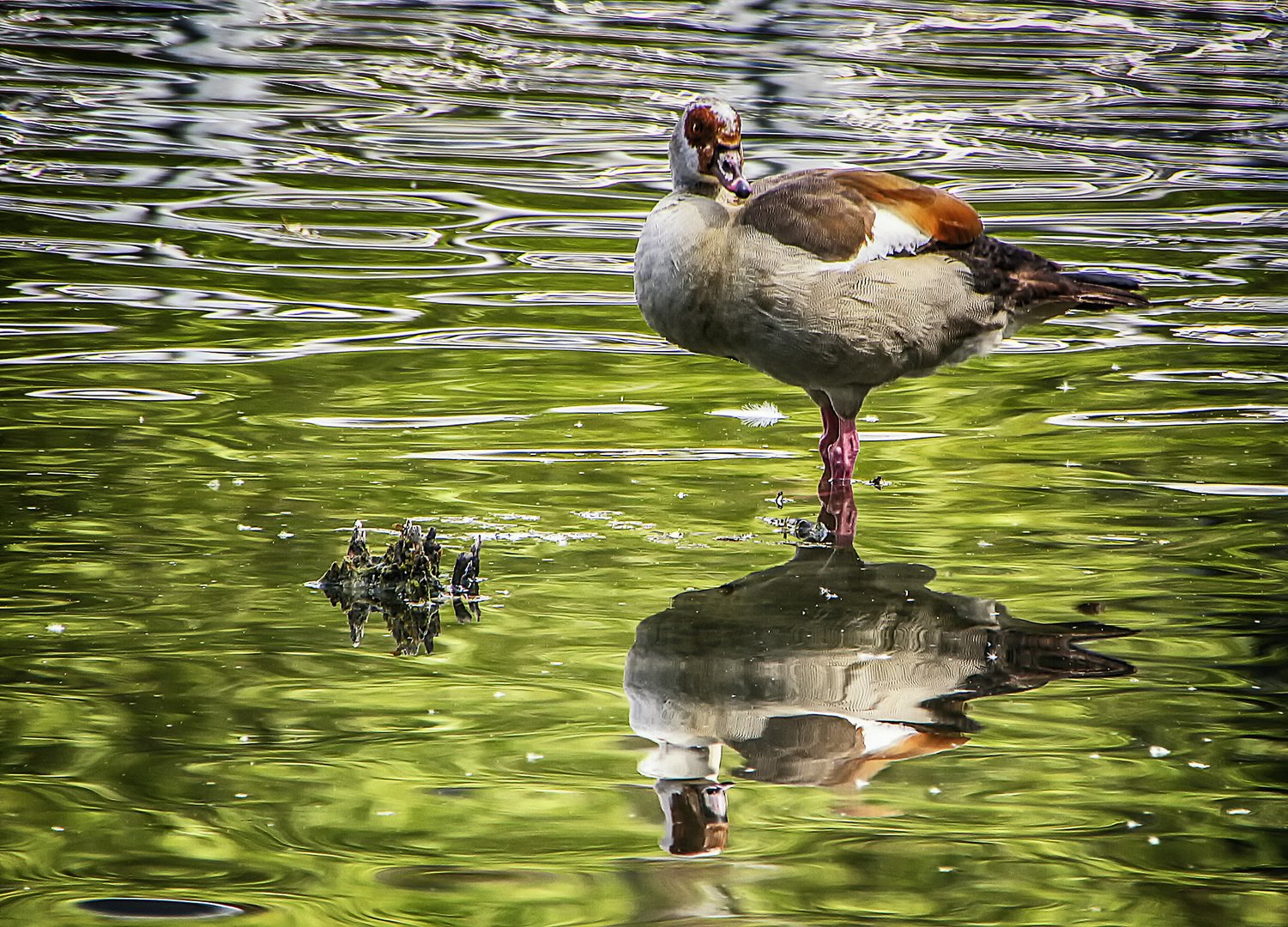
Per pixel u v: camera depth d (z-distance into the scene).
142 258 18.62
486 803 7.04
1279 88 28.66
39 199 20.97
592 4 34.56
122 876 6.42
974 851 6.71
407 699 8.06
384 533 10.47
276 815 6.91
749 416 13.70
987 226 20.41
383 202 21.44
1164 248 19.72
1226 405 14.00
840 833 6.84
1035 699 8.14
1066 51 31.36
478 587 9.64
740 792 7.18
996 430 13.34
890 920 6.20
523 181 22.56
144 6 33.06
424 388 14.26
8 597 9.26
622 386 14.53
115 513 10.75
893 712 7.96
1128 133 25.59
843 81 28.52
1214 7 35.62
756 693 8.18
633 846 6.71
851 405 11.98
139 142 23.95
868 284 11.40
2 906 6.18
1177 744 7.65
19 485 11.29
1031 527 10.86
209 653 8.57
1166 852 6.70
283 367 14.79
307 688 8.17
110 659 8.45
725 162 11.55
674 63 29.61
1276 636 8.94
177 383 14.18
